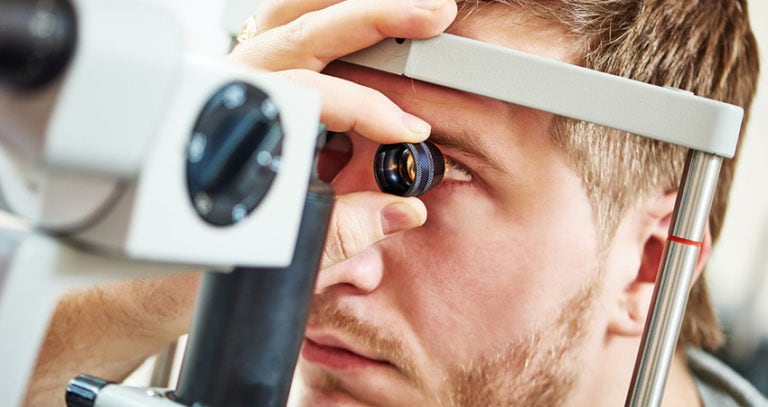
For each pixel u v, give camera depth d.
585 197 0.79
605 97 0.69
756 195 0.95
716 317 0.96
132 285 0.80
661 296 0.69
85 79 0.42
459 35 0.76
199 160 0.50
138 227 0.49
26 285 0.51
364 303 0.81
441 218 0.79
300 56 0.75
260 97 0.52
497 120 0.77
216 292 0.57
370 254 0.80
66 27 0.42
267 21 0.79
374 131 0.71
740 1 0.87
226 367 0.57
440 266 0.79
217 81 0.50
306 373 0.84
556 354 0.81
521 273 0.79
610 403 0.83
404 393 0.81
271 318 0.57
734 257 0.96
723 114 0.68
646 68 0.80
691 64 0.83
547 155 0.78
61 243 0.52
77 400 0.58
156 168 0.48
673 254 0.69
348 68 0.76
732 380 0.96
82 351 0.82
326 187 0.58
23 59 0.42
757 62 0.91
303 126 0.53
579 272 0.80
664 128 0.68
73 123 0.43
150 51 0.45
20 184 0.51
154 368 0.87
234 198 0.52
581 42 0.77
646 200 0.81
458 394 0.80
